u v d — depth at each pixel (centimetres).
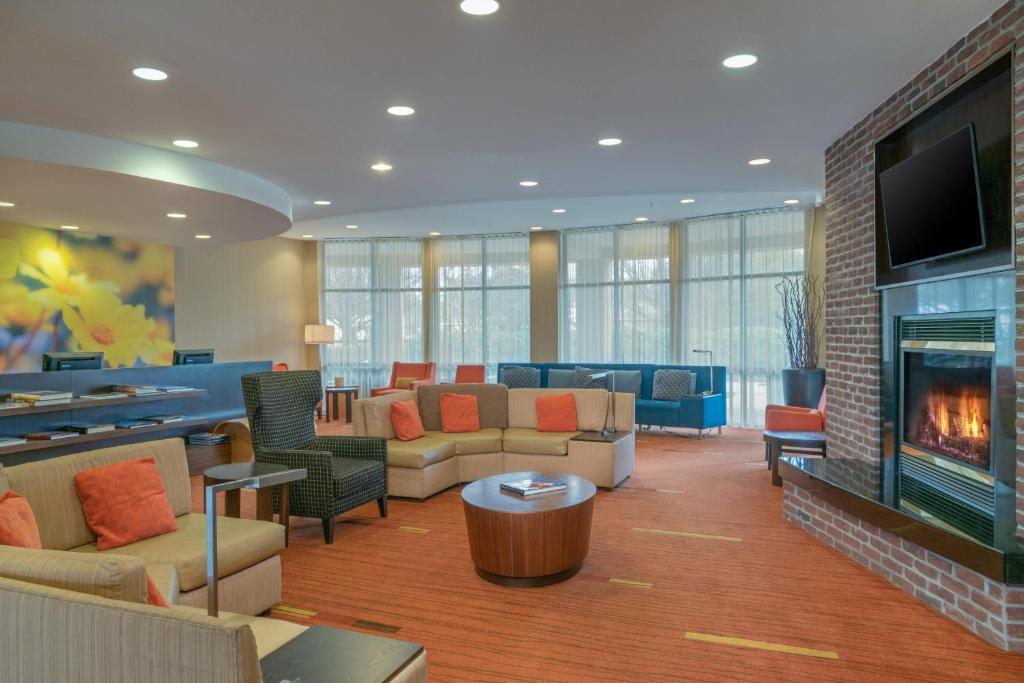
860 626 303
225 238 776
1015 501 300
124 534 296
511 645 288
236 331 1005
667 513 494
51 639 151
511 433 604
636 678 260
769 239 893
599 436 581
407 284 1134
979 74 312
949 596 309
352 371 1141
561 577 363
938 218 352
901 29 311
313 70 342
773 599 334
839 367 499
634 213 902
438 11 281
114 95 373
